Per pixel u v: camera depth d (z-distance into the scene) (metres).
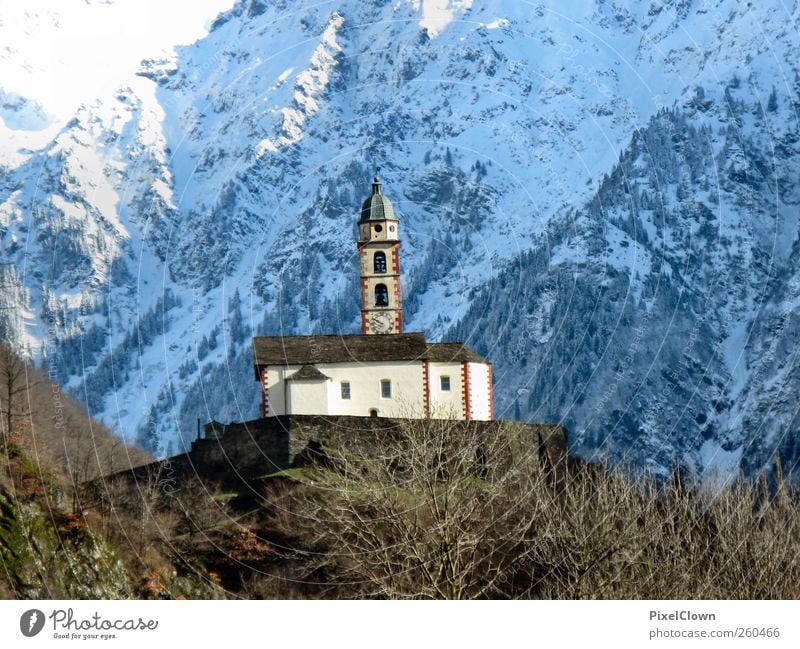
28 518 124.56
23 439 145.00
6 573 114.75
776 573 123.50
